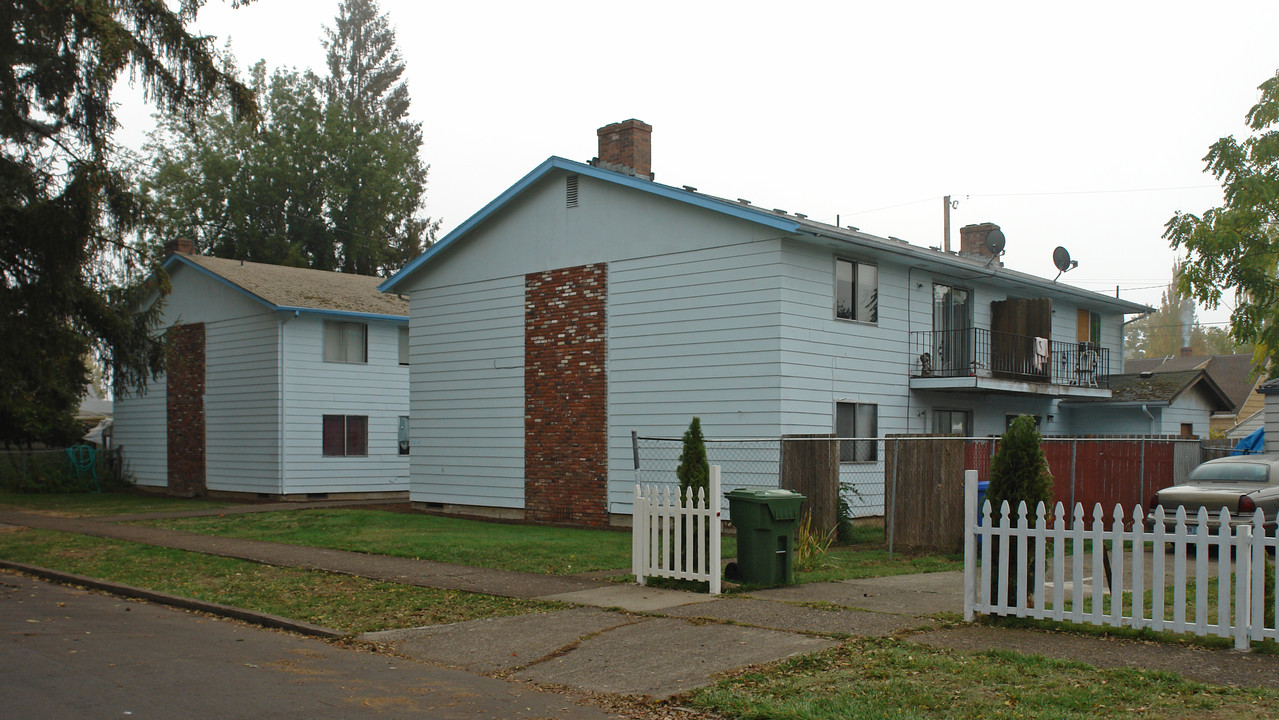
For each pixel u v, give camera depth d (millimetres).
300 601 11461
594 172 21594
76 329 20578
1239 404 44500
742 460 19188
